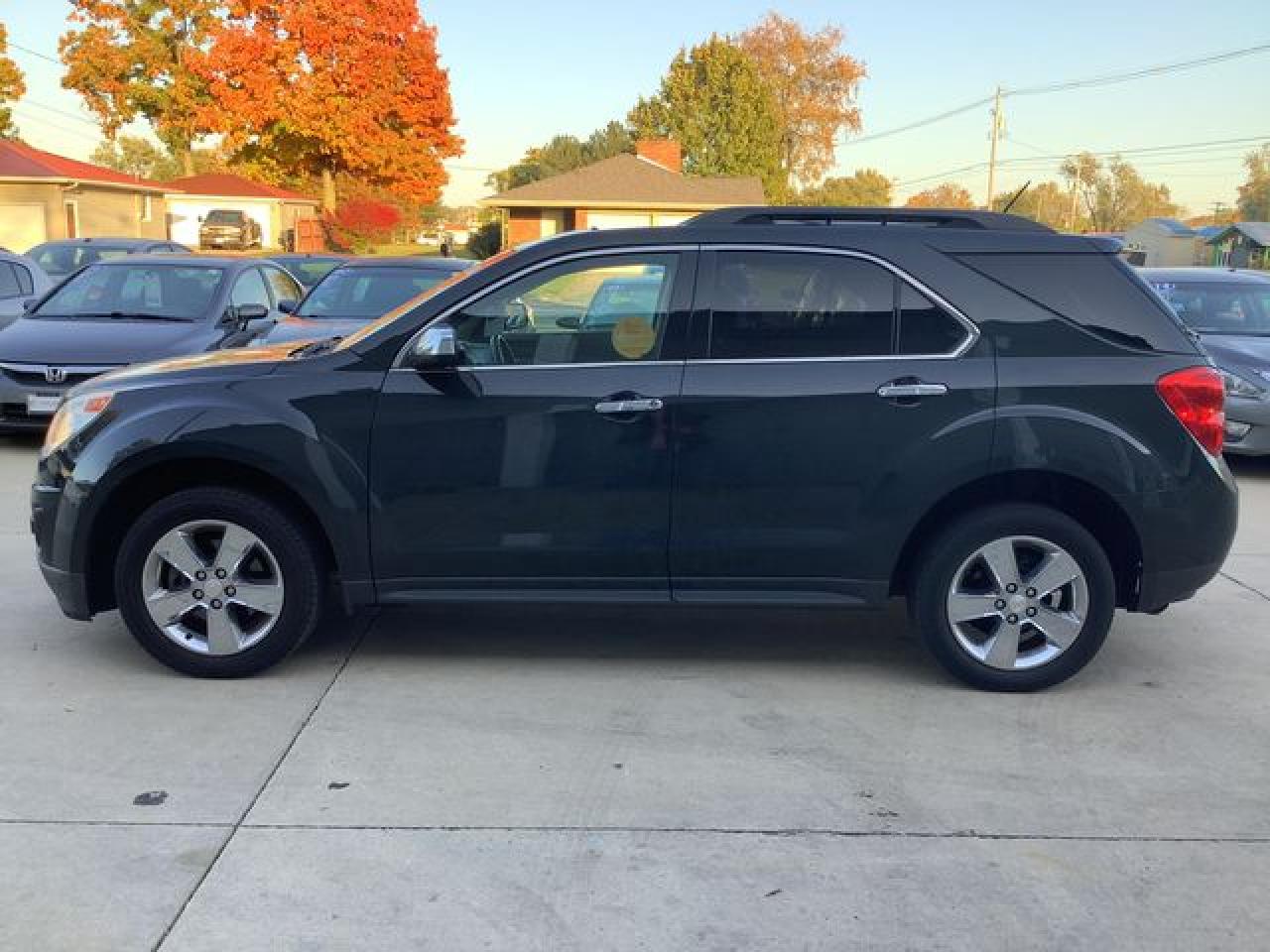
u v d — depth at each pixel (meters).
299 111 41.69
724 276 4.59
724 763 4.05
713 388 4.53
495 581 4.66
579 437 4.55
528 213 39.62
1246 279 10.95
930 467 4.51
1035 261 4.59
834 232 4.59
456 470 4.57
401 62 43.88
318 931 3.04
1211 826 3.64
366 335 4.69
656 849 3.47
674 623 5.60
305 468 4.52
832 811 3.71
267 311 10.11
